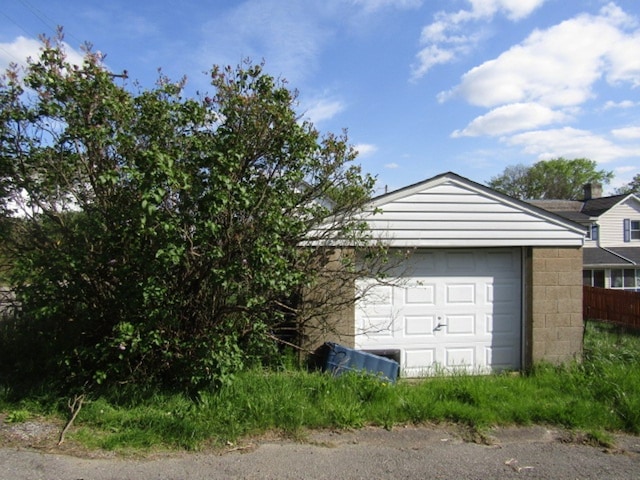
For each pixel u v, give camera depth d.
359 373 6.73
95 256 5.51
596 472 4.64
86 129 5.38
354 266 7.39
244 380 6.10
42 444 4.58
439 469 4.57
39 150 5.66
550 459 4.91
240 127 5.70
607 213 31.12
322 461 4.60
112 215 5.46
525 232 8.88
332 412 5.57
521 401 6.33
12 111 5.52
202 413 5.28
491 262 9.02
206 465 4.38
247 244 5.61
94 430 4.93
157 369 5.84
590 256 28.45
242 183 5.71
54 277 5.37
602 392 6.74
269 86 5.77
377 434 5.32
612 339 11.65
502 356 9.04
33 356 6.39
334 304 7.19
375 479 4.30
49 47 5.57
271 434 5.13
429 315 8.77
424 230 8.56
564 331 8.95
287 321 7.12
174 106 5.71
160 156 4.89
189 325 5.82
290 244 6.35
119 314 5.61
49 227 5.87
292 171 5.96
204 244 5.38
